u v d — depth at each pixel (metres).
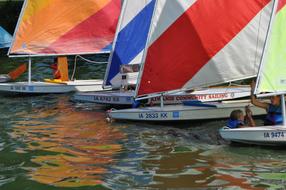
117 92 20.27
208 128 15.89
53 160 12.85
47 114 18.66
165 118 16.59
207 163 12.32
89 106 20.03
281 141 13.24
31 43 23.42
